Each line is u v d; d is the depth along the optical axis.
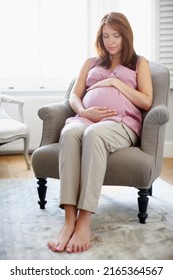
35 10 3.34
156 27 3.14
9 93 3.32
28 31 3.36
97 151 1.58
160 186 2.42
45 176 1.87
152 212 1.94
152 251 1.49
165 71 1.98
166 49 3.15
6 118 2.90
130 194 2.26
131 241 1.58
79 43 3.46
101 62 2.09
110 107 1.87
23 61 3.39
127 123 1.80
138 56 2.02
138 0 3.37
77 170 1.61
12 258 1.41
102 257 1.43
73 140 1.63
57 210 1.95
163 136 1.83
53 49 3.44
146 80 1.93
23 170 2.85
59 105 2.07
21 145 3.34
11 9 3.29
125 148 1.75
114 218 1.85
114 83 1.90
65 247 1.49
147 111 1.92
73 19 3.43
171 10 3.08
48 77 3.45
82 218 1.54
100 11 3.43
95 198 1.56
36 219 1.83
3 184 2.44
